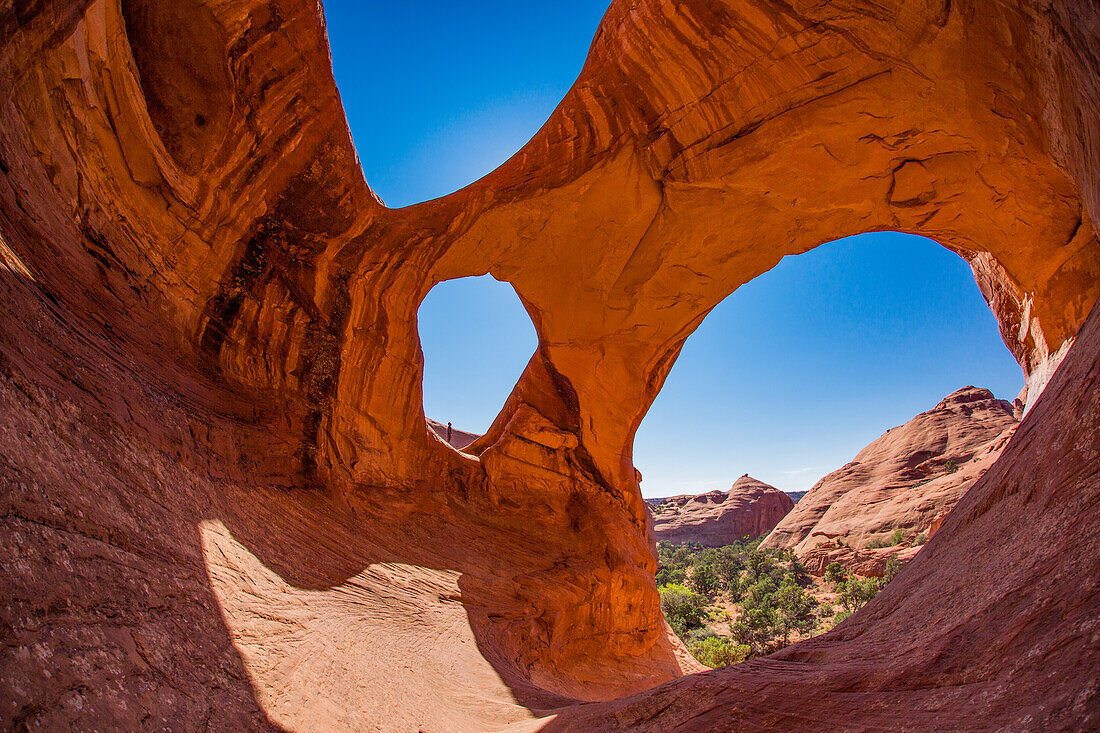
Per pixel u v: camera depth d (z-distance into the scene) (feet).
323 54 25.08
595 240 38.91
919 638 11.38
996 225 32.50
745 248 38.60
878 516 244.42
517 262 40.22
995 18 21.04
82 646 8.02
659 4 29.94
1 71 13.75
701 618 151.64
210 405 21.63
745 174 32.83
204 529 15.52
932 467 294.87
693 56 30.55
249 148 23.97
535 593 35.29
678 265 39.96
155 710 8.64
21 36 14.16
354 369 31.71
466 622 27.43
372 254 32.48
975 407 328.90
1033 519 11.32
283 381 27.32
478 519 39.65
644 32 31.30
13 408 9.71
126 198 19.31
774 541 331.16
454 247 36.27
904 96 27.61
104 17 16.99
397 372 35.06
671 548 376.27
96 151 17.80
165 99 20.94
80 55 16.40
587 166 35.06
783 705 11.39
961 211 33.30
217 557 15.14
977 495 17.28
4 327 10.77
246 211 25.27
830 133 30.12
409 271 34.94
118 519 11.34
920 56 25.52
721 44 29.48
